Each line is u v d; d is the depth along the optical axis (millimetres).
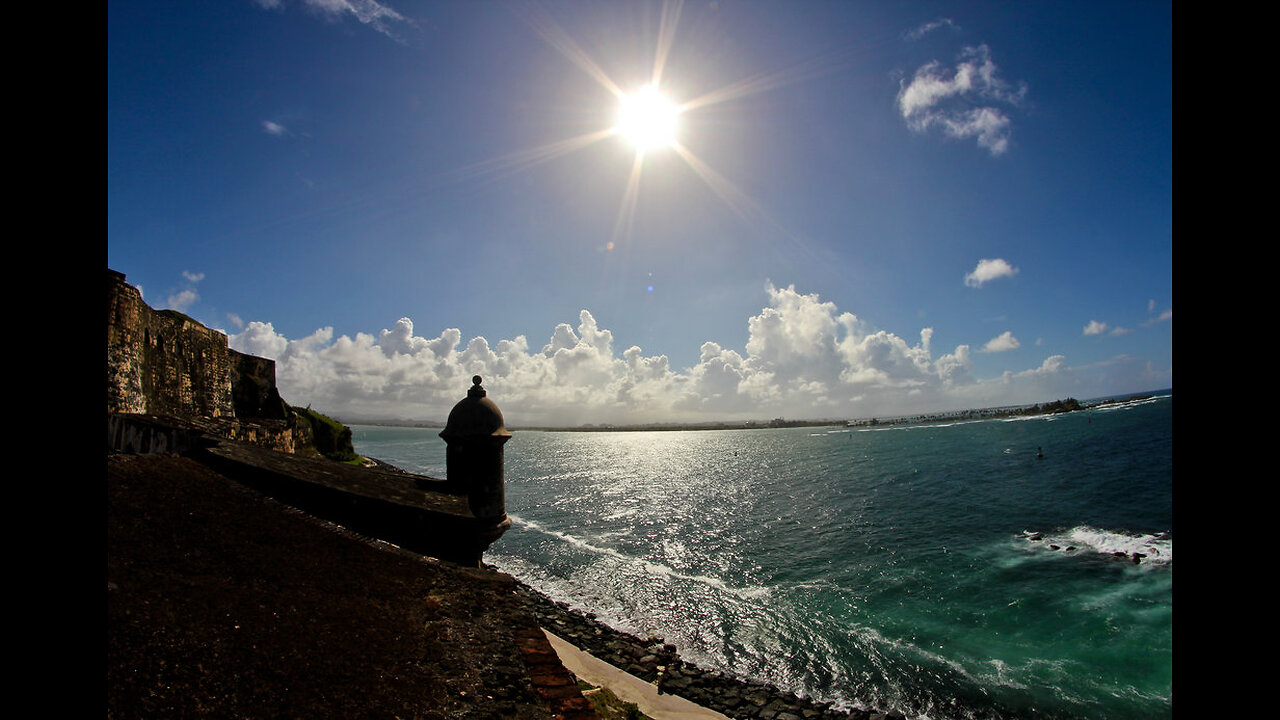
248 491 8453
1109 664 19547
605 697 10859
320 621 5254
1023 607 24703
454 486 10508
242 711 3721
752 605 27219
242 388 31500
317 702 4035
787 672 20422
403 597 6332
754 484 72250
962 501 49750
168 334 22547
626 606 27438
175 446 9719
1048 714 17250
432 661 5070
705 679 19812
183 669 3959
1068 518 40312
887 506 50375
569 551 38188
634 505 57562
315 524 7941
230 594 5281
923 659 20828
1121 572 28250
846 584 29562
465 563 9344
